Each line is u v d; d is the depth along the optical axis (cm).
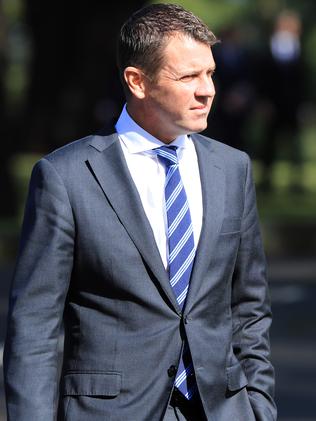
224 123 3991
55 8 4156
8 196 3562
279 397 1822
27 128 4450
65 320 877
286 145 4697
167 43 856
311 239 3372
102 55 4003
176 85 859
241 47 4041
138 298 848
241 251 898
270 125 4409
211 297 862
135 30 865
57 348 857
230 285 883
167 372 845
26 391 839
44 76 4309
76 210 857
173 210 870
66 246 855
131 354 844
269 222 3375
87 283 859
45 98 4353
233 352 898
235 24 4078
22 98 6075
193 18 864
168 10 866
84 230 855
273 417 884
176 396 855
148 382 842
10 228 3300
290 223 3384
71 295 870
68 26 4159
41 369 845
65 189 859
